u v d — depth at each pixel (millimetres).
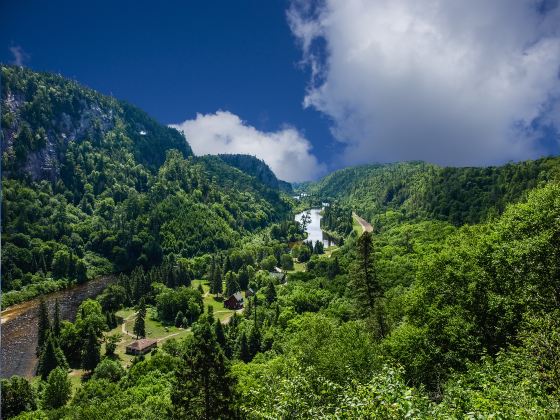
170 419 47875
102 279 199125
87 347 101500
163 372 87500
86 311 135250
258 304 149875
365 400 15117
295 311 118000
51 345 97500
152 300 162750
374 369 37250
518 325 32594
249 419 27047
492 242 40250
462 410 17719
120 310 154250
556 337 20422
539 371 20625
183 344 104875
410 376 36406
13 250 181375
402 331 40688
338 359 39250
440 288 40406
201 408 41594
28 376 98750
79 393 80625
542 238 33406
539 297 30688
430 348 36125
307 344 47844
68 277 189000
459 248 44594
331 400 19734
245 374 63469
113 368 94500
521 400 16984
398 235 187000
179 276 188125
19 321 138125
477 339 34438
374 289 65812
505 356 25312
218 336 107188
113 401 71188
